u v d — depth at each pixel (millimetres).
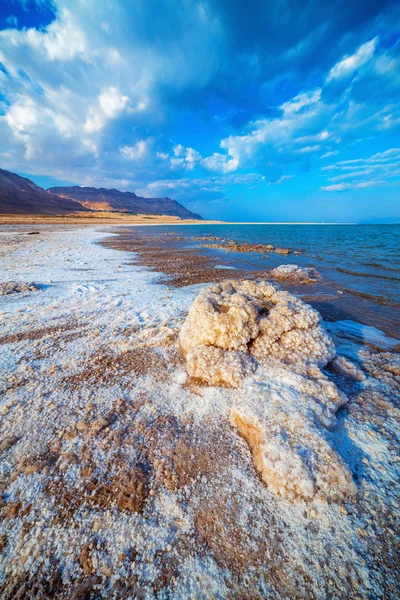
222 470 2635
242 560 1948
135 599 1743
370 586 1806
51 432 3088
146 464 2695
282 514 2227
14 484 2475
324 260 17469
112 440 2965
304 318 4801
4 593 1776
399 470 2652
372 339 6012
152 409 3484
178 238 34250
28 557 1950
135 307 7535
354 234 43156
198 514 2242
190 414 3410
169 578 1854
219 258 18500
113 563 1928
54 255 16422
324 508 2244
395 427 3234
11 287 8641
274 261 17297
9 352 4980
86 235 32500
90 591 1781
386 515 2223
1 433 3064
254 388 3494
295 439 2697
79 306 7520
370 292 9883
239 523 2170
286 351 4430
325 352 4496
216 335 4520
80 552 1984
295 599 1748
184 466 2672
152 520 2193
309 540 2055
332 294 9703
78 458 2744
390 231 52312
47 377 4203
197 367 4105
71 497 2365
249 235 41562
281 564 1924
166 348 5176
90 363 4637
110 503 2318
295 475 2375
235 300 5035
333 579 1842
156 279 11508
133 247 23312
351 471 2537
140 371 4398
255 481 2516
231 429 3170
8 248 18234
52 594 1763
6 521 2176
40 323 6324
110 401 3648
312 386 3465
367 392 3945
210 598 1755
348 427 3205
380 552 1985
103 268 13398
